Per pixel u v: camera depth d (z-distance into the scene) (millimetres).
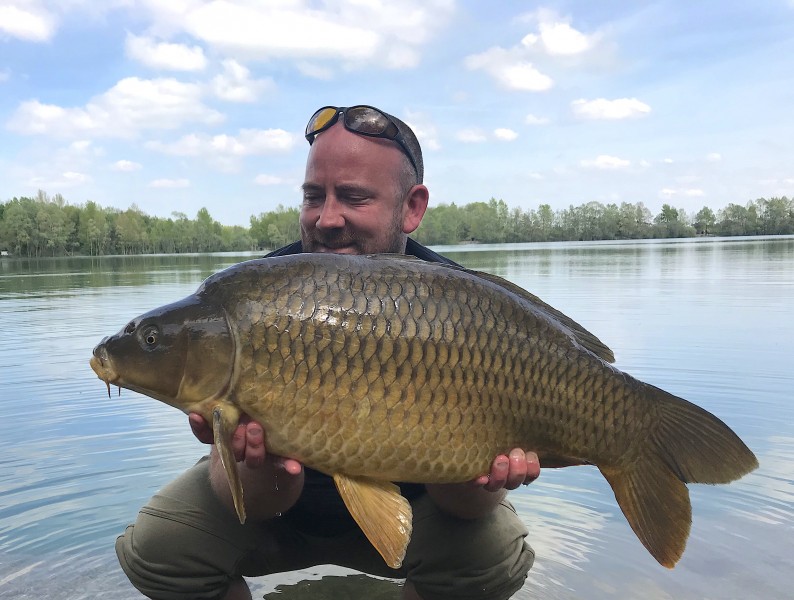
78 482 1519
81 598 1094
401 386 767
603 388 856
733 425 1767
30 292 6590
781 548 1201
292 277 769
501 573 1075
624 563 1192
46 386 2375
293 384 750
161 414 2039
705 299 4461
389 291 780
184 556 1038
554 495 1509
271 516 1010
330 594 1170
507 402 812
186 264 14547
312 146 1072
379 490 801
